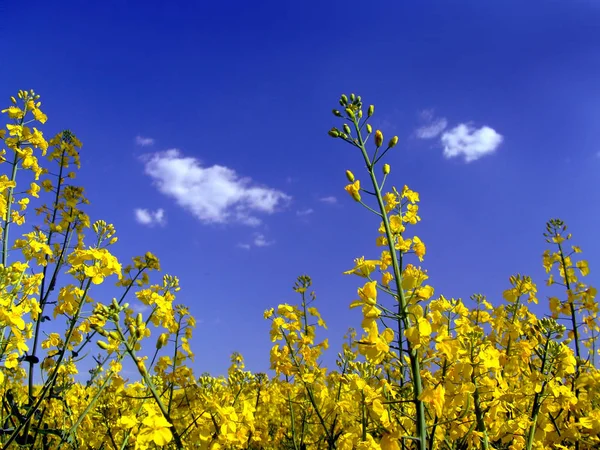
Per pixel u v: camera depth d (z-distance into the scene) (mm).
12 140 537
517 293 485
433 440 286
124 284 516
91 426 452
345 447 333
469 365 292
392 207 344
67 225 587
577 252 642
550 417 406
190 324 456
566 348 380
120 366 415
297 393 510
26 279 446
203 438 324
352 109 329
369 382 402
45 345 479
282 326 485
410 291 291
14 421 460
